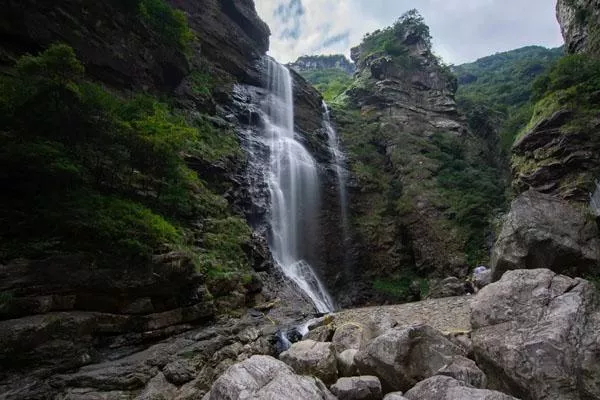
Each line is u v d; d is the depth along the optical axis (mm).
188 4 27000
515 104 45031
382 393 6164
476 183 27906
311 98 33812
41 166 7688
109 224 8320
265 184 20969
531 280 6906
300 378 5133
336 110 36750
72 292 7406
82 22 14781
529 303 6488
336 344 8312
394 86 40875
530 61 55688
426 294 20984
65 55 8281
